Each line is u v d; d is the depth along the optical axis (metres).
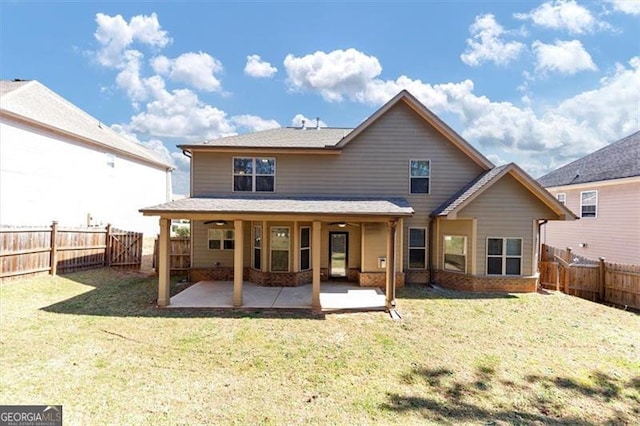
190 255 14.12
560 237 20.58
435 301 11.16
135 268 16.14
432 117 13.62
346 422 4.59
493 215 12.53
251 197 13.26
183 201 11.57
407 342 7.57
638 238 15.54
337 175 13.98
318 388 5.50
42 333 7.66
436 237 13.71
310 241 13.92
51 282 12.45
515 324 8.91
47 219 17.45
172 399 5.05
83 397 5.04
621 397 5.38
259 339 7.61
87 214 20.17
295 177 14.00
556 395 5.41
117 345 7.07
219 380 5.69
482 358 6.77
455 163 13.92
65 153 18.58
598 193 17.78
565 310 10.28
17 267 12.06
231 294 11.61
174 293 11.75
